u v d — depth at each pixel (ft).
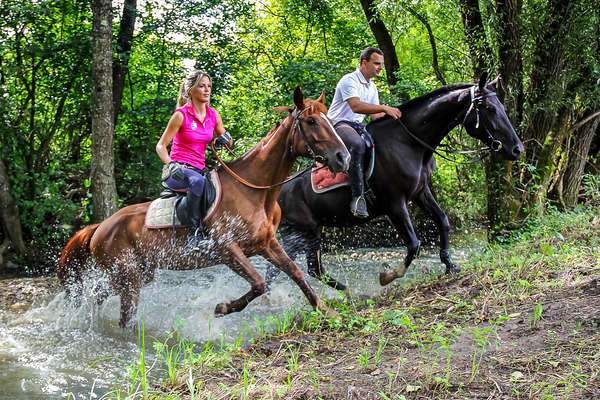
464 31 31.32
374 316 14.49
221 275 25.05
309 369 11.30
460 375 9.85
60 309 19.47
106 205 30.73
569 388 8.72
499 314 13.00
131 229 15.74
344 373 10.76
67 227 34.24
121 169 41.01
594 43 29.55
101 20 30.53
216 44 41.78
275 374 11.21
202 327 16.20
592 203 34.12
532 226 23.91
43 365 13.16
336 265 28.91
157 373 12.41
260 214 15.07
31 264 31.27
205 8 39.68
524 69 29.68
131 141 41.11
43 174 32.99
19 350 14.38
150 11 40.40
